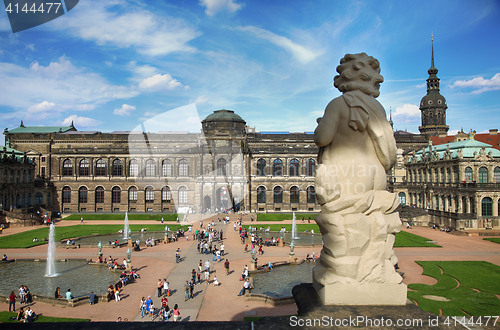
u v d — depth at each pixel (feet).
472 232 247.29
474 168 280.92
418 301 108.37
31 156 431.02
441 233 256.73
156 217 321.73
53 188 388.57
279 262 165.17
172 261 170.91
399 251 190.08
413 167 361.51
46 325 22.61
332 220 33.24
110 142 453.17
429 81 558.15
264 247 206.39
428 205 321.52
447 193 293.84
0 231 260.62
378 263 32.32
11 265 165.89
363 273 32.04
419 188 338.95
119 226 288.10
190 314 104.06
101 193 392.47
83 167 393.70
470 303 106.52
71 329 22.27
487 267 152.97
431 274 141.90
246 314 103.04
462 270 147.84
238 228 270.87
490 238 230.68
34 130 534.78
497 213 264.31
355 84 35.47
